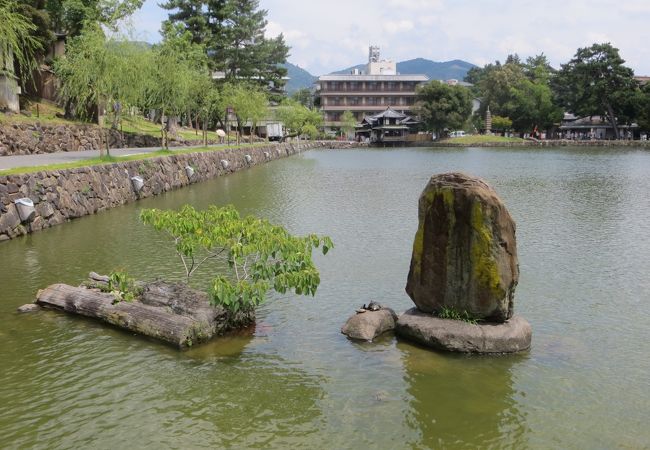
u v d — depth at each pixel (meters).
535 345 8.05
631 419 6.04
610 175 37.00
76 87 26.77
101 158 23.39
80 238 15.04
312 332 8.48
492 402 6.37
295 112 86.25
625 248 14.38
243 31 69.62
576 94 94.44
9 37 15.00
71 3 35.59
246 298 7.91
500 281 7.77
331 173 40.22
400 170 43.16
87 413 6.07
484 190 7.82
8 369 7.07
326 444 5.52
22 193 15.70
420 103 103.62
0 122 26.34
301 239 8.61
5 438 5.58
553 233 16.45
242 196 25.39
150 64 26.73
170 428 5.79
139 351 7.64
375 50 153.50
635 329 8.77
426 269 8.31
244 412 6.12
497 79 106.69
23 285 10.64
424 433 5.72
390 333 8.44
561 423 5.94
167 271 11.63
